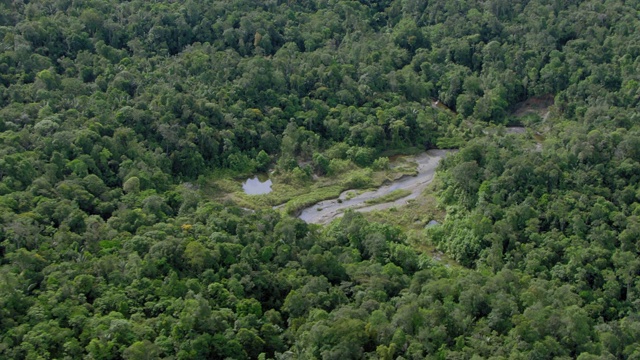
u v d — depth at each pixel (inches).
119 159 5359.3
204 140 5935.0
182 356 3427.7
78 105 5748.0
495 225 4852.4
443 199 5492.1
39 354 3284.9
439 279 4153.5
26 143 5123.0
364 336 3548.2
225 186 5792.3
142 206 4793.3
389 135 6451.8
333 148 6235.2
